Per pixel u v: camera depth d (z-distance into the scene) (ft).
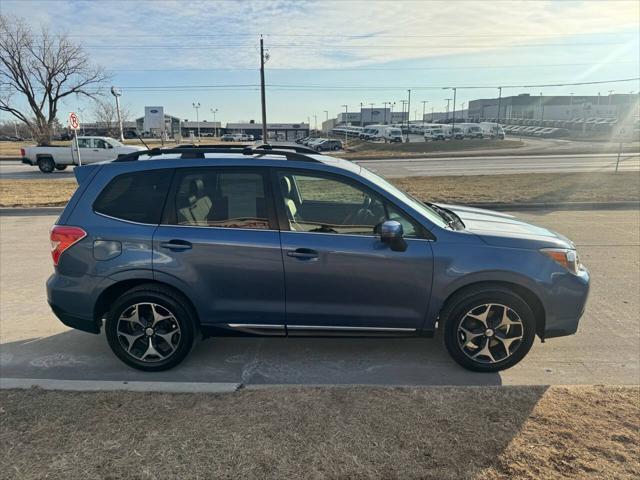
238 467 8.38
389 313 11.97
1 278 20.83
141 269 11.94
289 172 12.16
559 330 11.98
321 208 12.11
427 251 11.65
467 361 12.07
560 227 29.35
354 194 12.09
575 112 355.36
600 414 9.71
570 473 8.06
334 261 11.70
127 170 12.40
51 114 171.83
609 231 28.07
